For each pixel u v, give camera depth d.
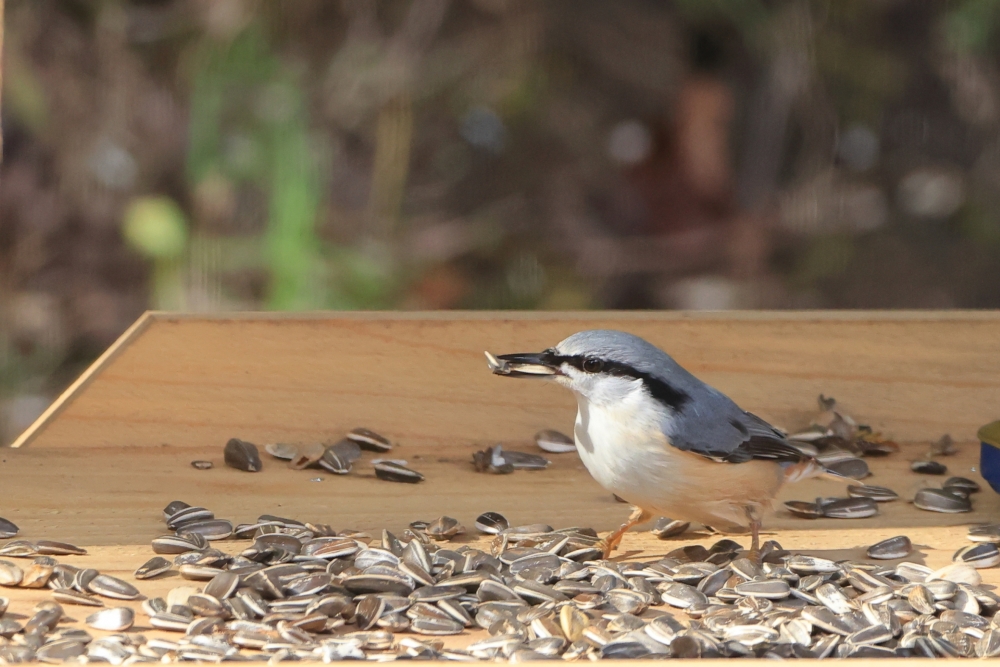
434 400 9.28
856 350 9.58
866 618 6.35
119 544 7.25
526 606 6.45
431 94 18.27
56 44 17.39
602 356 7.05
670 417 6.91
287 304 15.73
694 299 18.17
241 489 8.30
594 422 7.13
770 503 7.36
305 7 17.84
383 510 8.02
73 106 17.39
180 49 17.48
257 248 16.52
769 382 9.52
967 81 19.28
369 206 17.81
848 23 19.08
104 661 5.72
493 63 18.47
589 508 8.19
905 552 7.38
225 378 9.12
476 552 7.04
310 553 7.02
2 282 16.86
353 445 9.02
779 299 18.34
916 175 19.42
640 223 18.64
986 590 6.75
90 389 8.97
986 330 9.66
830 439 9.23
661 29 19.09
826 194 18.95
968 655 6.02
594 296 18.02
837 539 7.70
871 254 18.80
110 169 17.30
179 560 6.95
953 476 8.80
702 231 18.66
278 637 6.01
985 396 9.56
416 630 6.20
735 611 6.41
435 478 8.67
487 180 18.73
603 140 18.94
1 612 6.20
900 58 19.36
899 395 9.54
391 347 9.33
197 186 17.02
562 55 18.92
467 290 17.81
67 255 17.08
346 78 17.98
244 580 6.52
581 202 18.72
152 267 17.11
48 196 17.22
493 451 8.89
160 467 8.62
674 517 7.30
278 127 15.95
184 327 9.16
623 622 6.23
